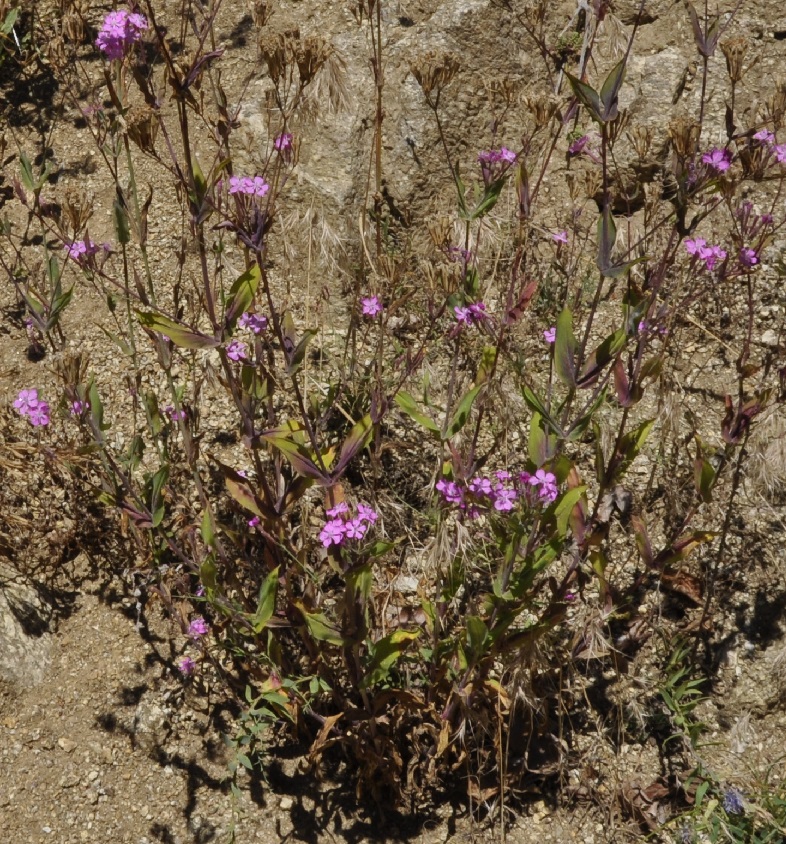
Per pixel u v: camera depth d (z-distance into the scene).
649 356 1.25
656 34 1.39
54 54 1.17
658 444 1.22
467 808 1.09
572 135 1.31
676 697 1.08
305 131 1.32
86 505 1.16
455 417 0.99
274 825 1.07
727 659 1.14
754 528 1.18
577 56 1.39
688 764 1.10
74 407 1.01
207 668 1.12
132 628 1.13
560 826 1.08
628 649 1.14
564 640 1.13
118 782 1.07
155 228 1.33
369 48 1.38
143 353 1.25
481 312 1.00
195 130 1.39
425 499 1.19
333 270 1.22
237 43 1.43
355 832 1.07
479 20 1.36
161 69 1.42
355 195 1.32
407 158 1.34
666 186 1.34
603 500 1.20
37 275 1.27
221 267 1.18
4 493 1.17
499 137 1.38
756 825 1.06
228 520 1.17
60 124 1.41
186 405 1.18
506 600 0.97
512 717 1.10
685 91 1.37
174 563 1.13
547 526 0.97
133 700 1.10
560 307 1.28
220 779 1.08
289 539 1.05
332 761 1.10
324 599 1.11
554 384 1.25
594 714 1.12
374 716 1.03
